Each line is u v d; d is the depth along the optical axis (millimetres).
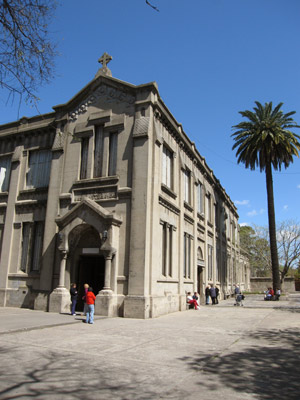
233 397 5609
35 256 20250
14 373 6609
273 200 32000
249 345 9859
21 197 21750
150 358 8023
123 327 12781
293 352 9008
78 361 7609
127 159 18078
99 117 19531
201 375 6801
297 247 57531
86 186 18891
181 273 21016
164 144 20094
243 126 33219
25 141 22750
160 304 17328
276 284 31766
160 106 19500
